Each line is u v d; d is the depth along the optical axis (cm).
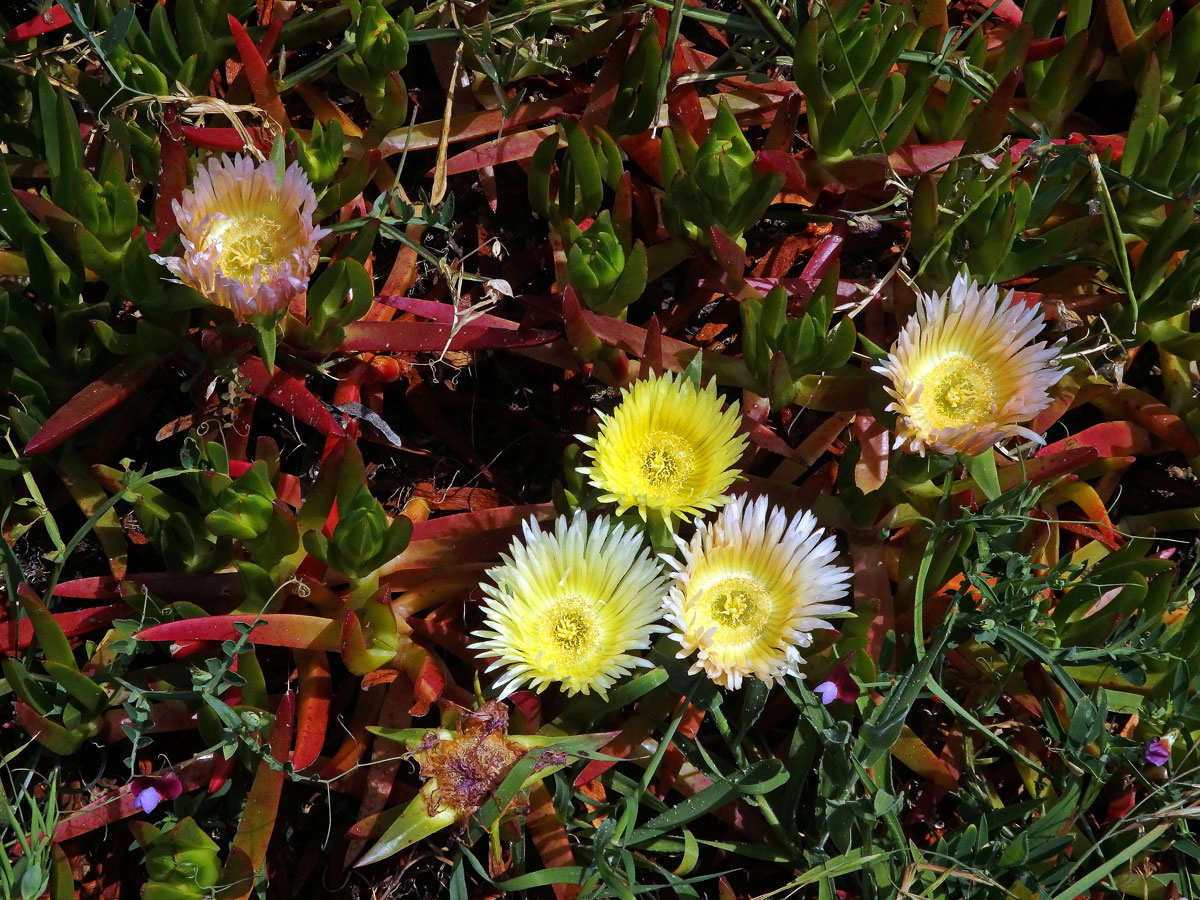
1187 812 57
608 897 59
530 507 65
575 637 57
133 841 65
